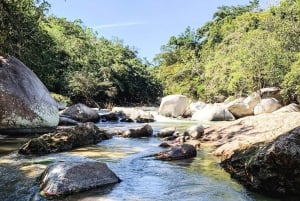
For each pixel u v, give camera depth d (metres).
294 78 26.55
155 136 12.40
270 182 5.38
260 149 5.79
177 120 23.05
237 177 6.25
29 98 11.68
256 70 32.88
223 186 5.87
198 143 10.21
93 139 10.33
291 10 35.22
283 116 10.88
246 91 38.97
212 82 47.38
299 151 5.25
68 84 43.59
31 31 18.62
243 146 6.71
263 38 36.41
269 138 6.64
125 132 12.22
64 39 48.50
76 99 46.69
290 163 5.23
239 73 36.69
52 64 27.84
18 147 8.99
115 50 65.75
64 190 5.13
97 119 18.61
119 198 5.05
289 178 5.26
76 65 48.31
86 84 46.50
